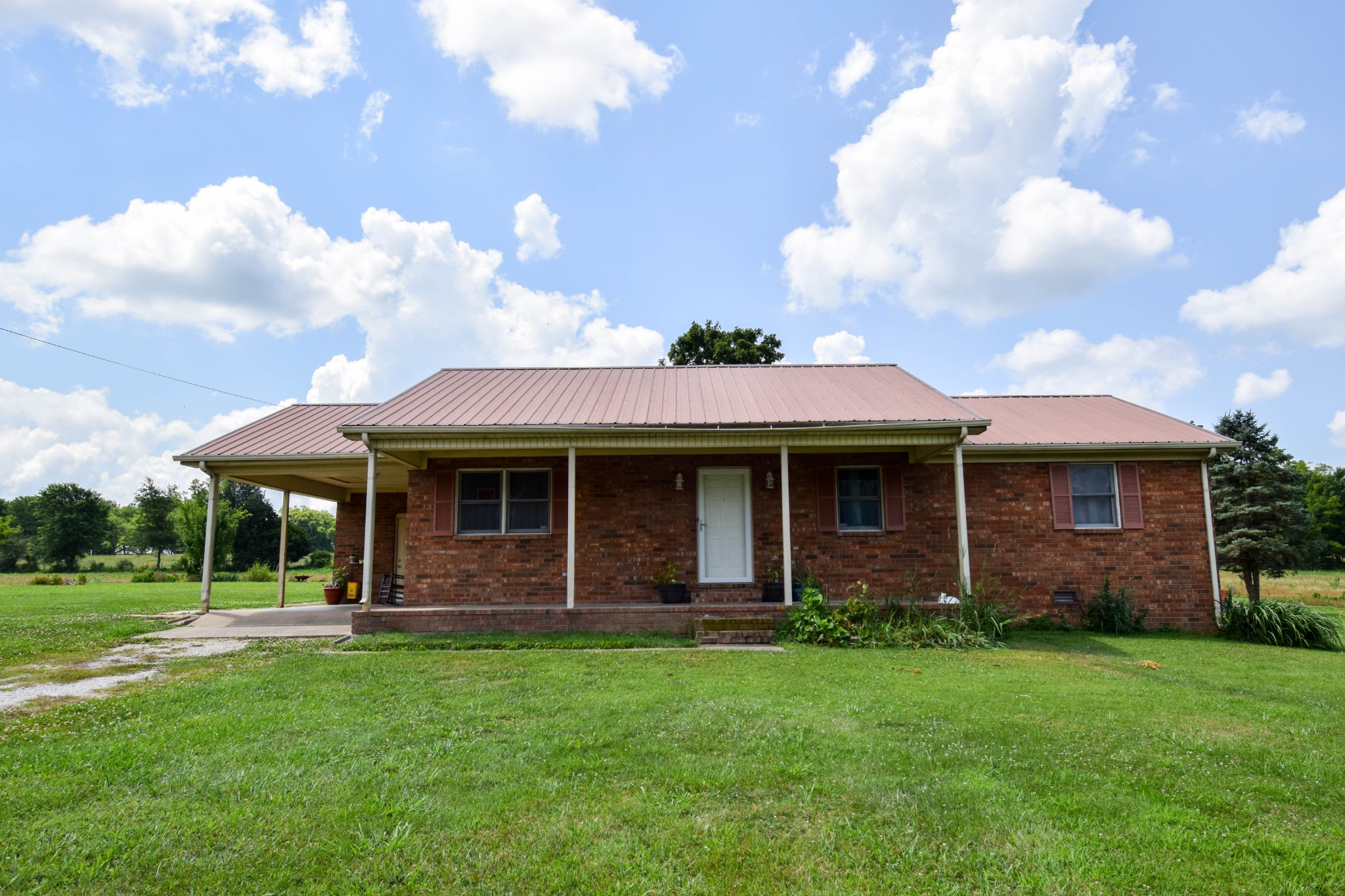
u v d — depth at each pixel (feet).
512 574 40.83
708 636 33.24
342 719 19.06
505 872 10.86
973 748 16.74
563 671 25.96
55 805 13.26
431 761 15.66
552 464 41.52
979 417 36.63
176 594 68.18
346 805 13.23
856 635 33.58
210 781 14.38
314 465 43.14
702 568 41.19
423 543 40.91
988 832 12.30
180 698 21.61
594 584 40.81
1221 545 73.82
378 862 11.14
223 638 34.71
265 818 12.68
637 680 24.35
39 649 31.19
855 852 11.58
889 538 41.60
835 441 37.01
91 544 198.39
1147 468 42.55
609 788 14.12
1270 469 72.79
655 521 41.42
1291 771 15.42
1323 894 10.50
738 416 37.81
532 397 42.11
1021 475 42.32
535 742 16.93
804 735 17.56
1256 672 27.91
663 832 12.21
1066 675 26.11
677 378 47.75
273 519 175.52
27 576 138.72
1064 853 11.50
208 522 44.55
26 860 11.11
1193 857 11.51
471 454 40.52
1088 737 17.69
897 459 42.06
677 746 16.72
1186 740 17.38
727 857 11.37
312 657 28.99
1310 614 37.58
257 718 19.16
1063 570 41.65
